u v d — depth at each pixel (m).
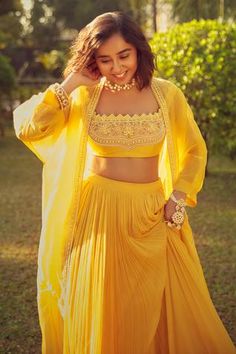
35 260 5.18
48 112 2.63
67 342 2.78
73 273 2.75
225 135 8.04
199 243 5.57
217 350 2.85
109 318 2.71
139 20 21.89
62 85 2.62
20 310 4.04
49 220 2.81
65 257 2.79
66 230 2.78
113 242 2.69
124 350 2.74
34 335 3.66
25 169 10.60
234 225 6.23
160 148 2.76
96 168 2.73
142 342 2.72
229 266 4.86
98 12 26.50
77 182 2.74
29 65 26.22
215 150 8.34
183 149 2.84
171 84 2.78
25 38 26.67
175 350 2.79
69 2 26.86
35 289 4.45
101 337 2.68
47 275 2.83
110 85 2.65
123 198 2.68
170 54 8.01
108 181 2.69
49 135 2.71
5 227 6.35
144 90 2.69
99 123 2.66
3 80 15.19
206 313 2.83
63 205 2.79
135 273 2.70
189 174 2.77
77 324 2.72
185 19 12.25
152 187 2.74
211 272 4.71
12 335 3.65
